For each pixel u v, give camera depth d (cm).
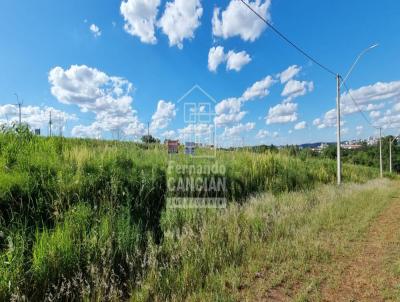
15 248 370
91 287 380
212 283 414
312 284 418
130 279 412
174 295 377
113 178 600
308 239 616
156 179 723
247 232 610
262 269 473
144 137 1334
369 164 6762
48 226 467
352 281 441
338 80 1697
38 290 360
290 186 1270
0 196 452
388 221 843
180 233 572
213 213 695
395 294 395
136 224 552
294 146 2252
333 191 1271
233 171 1045
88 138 993
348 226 745
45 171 559
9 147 618
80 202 514
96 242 435
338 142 1697
